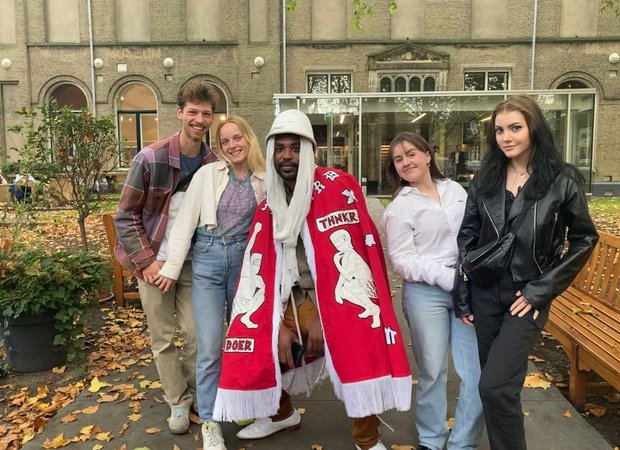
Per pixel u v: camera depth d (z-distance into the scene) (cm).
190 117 281
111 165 755
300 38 2075
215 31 2094
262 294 252
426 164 256
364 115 1778
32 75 2083
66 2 2077
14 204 647
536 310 215
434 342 256
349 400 234
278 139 249
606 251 402
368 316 239
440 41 2067
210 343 279
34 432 317
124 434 305
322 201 249
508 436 216
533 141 219
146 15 2094
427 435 266
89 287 429
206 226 282
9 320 403
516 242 216
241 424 307
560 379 374
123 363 417
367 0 2064
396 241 257
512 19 2056
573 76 2067
